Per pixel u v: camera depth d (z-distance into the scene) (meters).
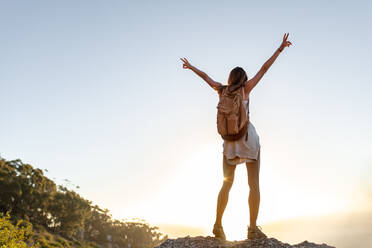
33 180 98.44
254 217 4.41
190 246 4.23
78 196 112.06
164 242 4.55
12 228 17.95
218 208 4.50
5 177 87.88
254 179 4.43
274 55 4.34
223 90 4.43
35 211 94.69
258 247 4.07
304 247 4.36
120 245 132.00
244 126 4.31
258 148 4.41
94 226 131.62
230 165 4.50
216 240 4.37
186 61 4.76
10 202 86.69
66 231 99.06
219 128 4.35
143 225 146.25
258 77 4.36
